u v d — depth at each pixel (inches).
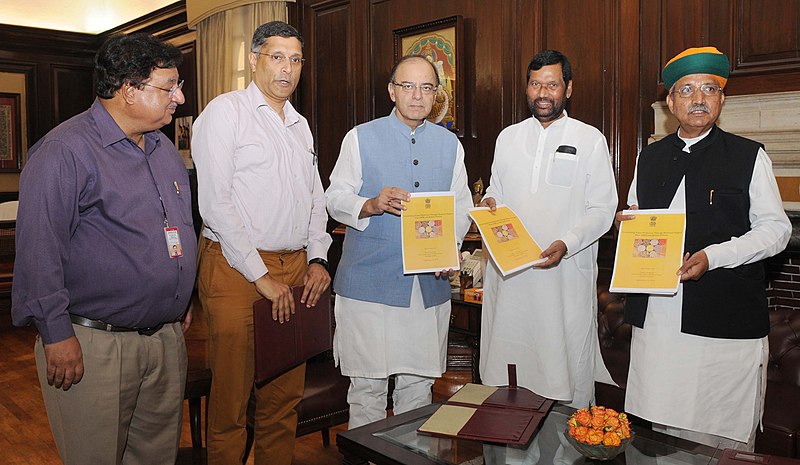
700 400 88.7
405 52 191.3
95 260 77.2
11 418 158.2
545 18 161.2
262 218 94.5
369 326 104.0
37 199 72.9
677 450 77.3
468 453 76.1
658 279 85.1
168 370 86.5
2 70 324.8
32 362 205.2
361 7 203.0
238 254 90.5
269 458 105.3
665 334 90.2
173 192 84.9
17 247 74.4
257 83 96.8
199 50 263.9
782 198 121.4
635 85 146.3
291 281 99.4
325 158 220.7
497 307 107.0
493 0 170.7
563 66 101.3
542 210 102.6
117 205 77.8
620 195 150.3
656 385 90.6
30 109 333.4
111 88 76.6
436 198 99.4
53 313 73.3
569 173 101.7
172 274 82.0
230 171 92.0
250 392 102.8
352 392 109.3
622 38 147.7
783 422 106.7
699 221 88.5
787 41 125.9
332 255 215.9
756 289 88.3
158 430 87.3
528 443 76.7
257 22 230.8
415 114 100.7
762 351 89.3
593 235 99.4
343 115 212.5
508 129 109.9
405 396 111.0
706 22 135.3
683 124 89.6
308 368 126.7
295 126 102.5
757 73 129.3
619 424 74.6
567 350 103.6
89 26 343.6
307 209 100.1
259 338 91.6
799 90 124.2
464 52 177.8
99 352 78.1
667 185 91.9
